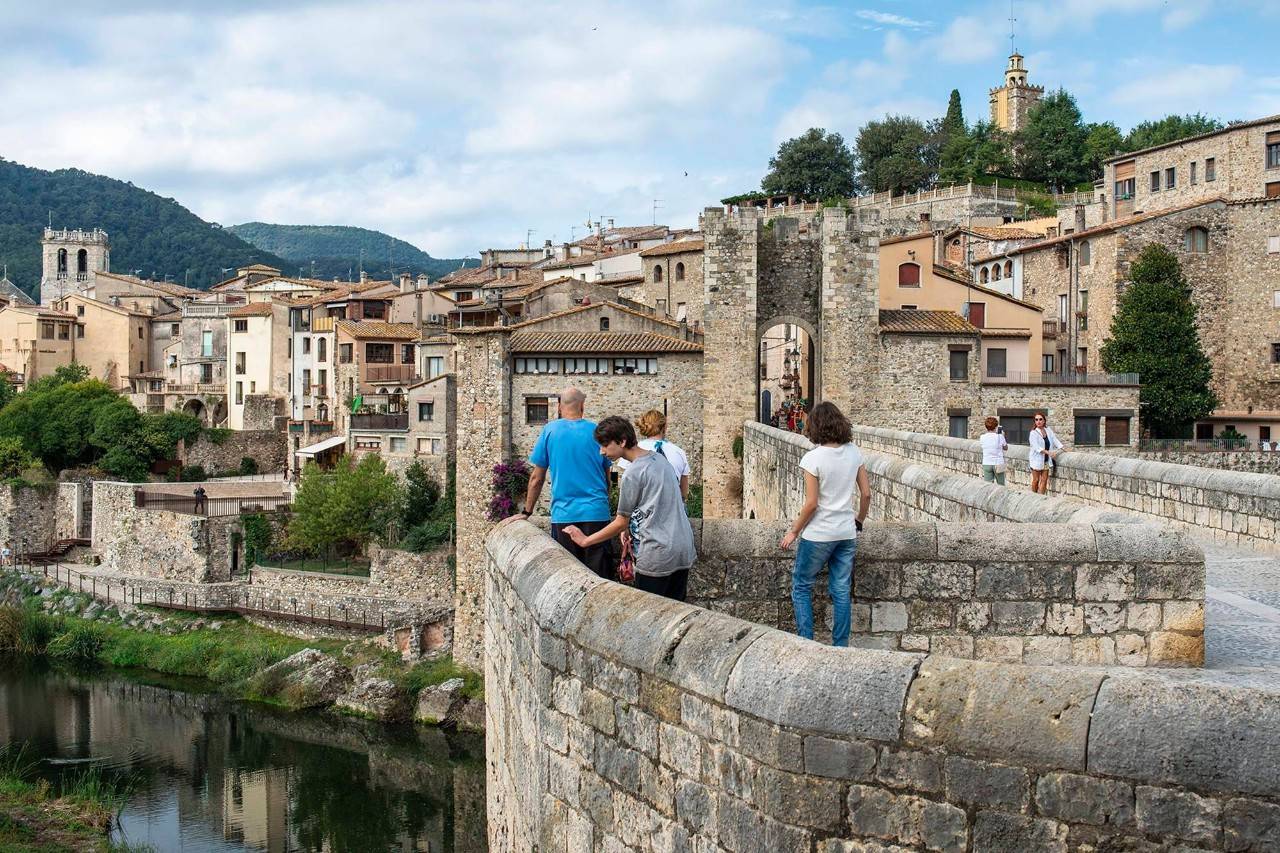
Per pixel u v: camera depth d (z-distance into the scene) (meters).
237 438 105.44
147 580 75.44
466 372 64.69
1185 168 87.44
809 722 5.67
